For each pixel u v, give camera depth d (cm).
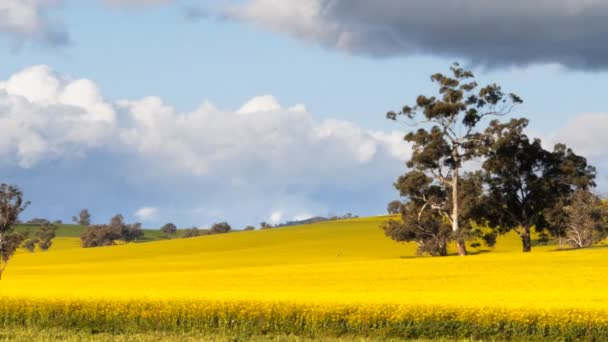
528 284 5612
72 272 9981
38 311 3906
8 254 9006
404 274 6662
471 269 6900
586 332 3347
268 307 3700
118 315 3809
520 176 11150
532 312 3453
